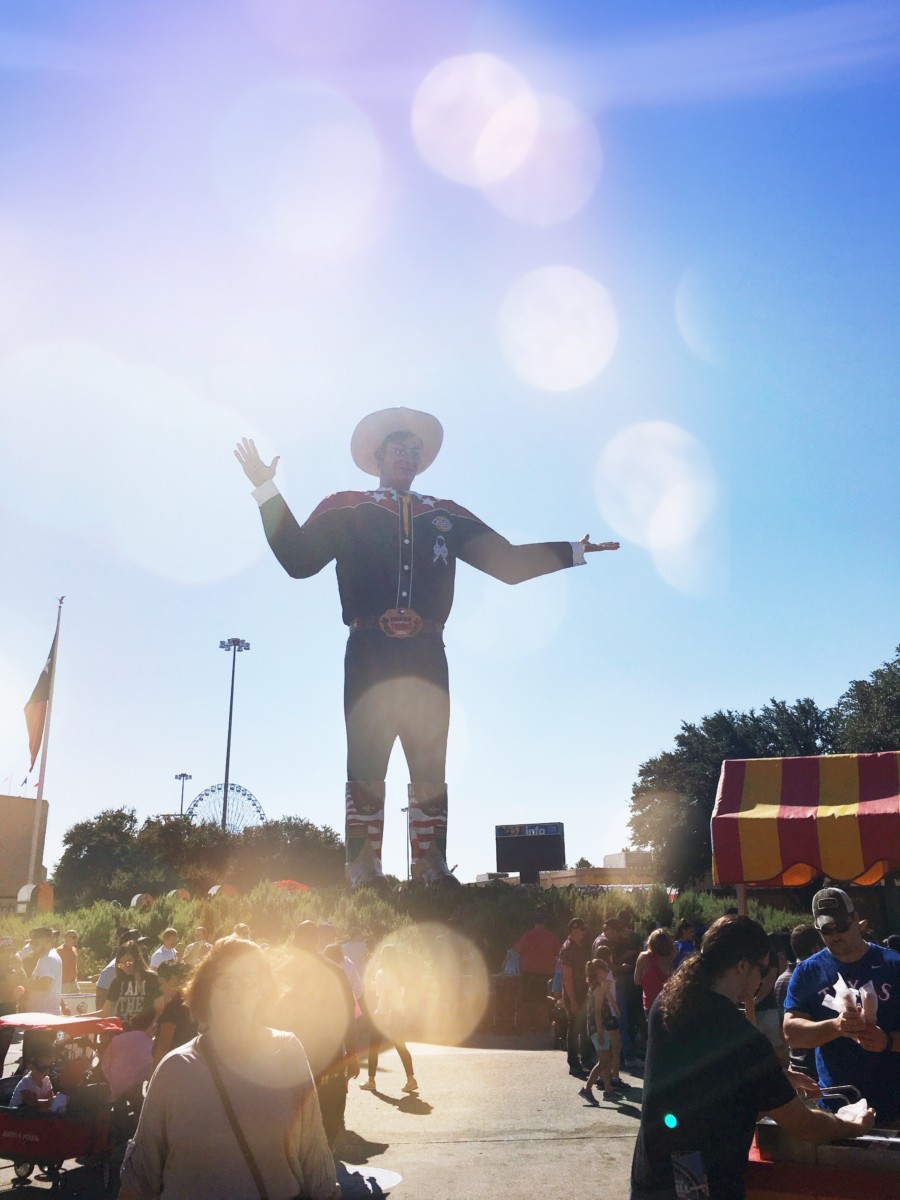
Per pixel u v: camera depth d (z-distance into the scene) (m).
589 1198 6.82
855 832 12.45
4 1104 7.55
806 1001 4.80
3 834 51.50
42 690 37.62
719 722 65.56
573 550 29.84
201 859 62.47
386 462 31.09
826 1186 3.54
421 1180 7.38
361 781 28.11
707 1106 3.34
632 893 24.73
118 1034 7.57
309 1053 6.53
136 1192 3.26
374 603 28.86
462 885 26.00
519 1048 15.48
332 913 22.22
